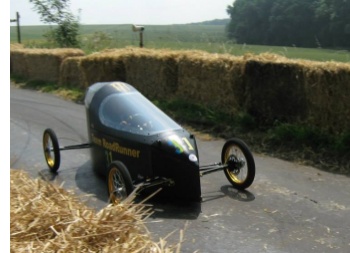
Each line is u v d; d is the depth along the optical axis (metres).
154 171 5.07
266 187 5.87
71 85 14.31
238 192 5.70
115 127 5.52
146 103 5.75
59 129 9.38
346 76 6.86
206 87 9.51
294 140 7.55
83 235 2.74
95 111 5.95
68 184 6.03
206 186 5.94
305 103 7.57
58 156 6.40
